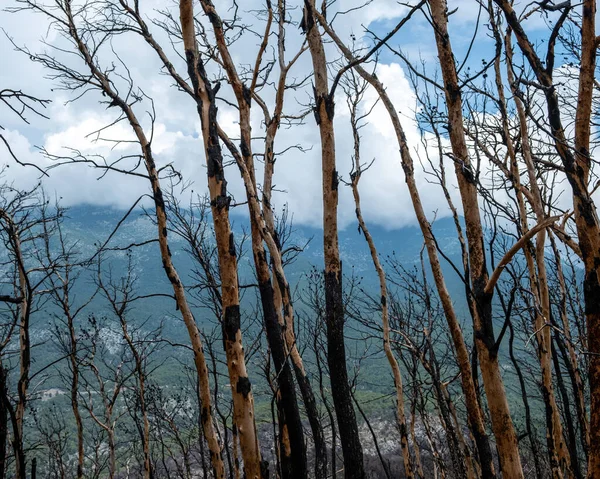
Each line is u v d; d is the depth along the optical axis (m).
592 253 3.45
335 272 6.28
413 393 10.35
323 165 6.48
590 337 3.43
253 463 4.98
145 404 13.10
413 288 9.03
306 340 9.88
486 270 4.23
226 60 7.02
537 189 5.36
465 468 8.48
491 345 4.11
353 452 5.88
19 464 6.64
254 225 7.34
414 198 5.73
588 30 3.62
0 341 10.65
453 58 4.39
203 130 5.18
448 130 4.43
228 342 5.07
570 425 6.22
